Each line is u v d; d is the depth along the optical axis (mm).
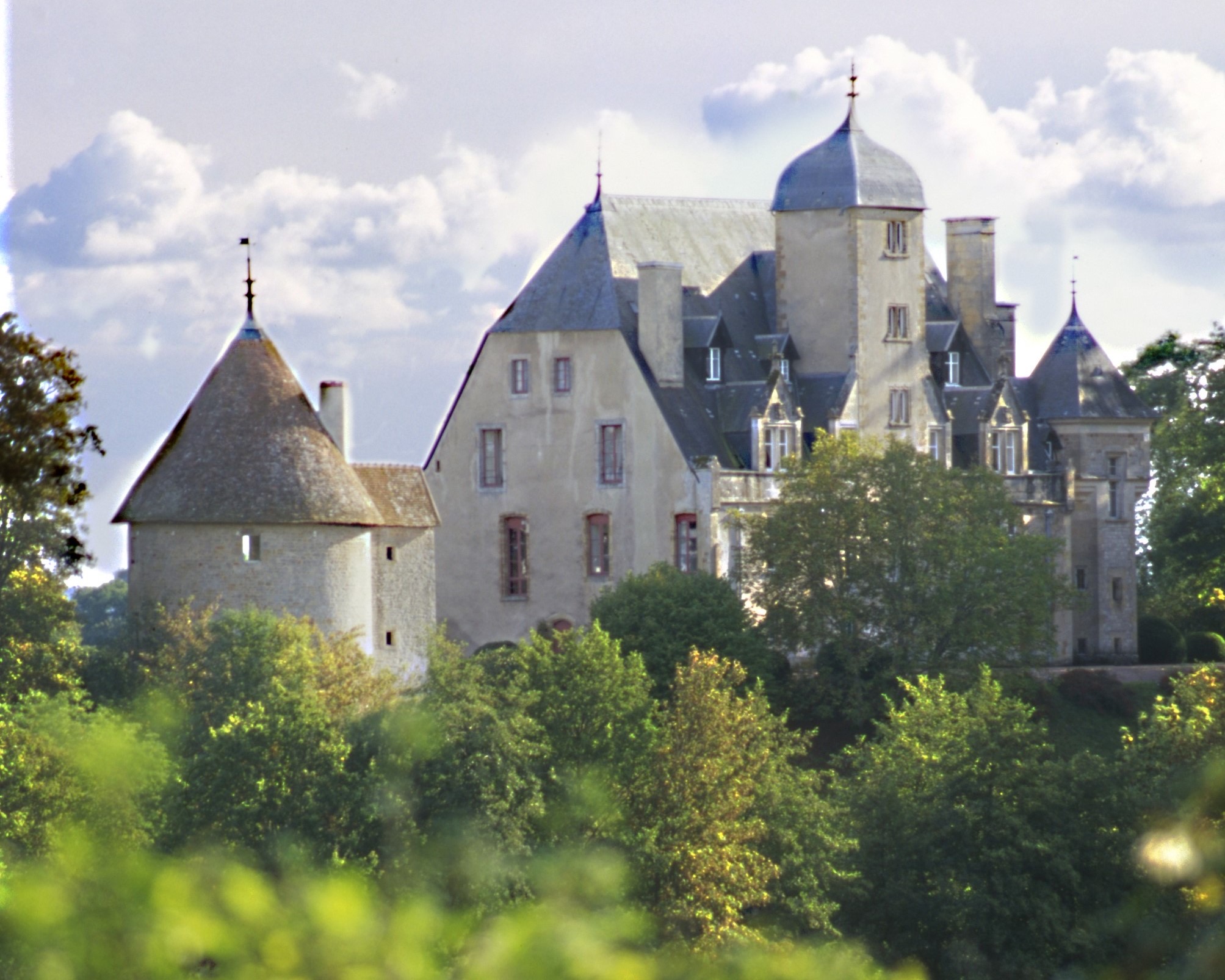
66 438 93938
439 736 126188
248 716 131125
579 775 135250
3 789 107062
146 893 21266
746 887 128750
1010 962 128750
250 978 20984
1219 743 133250
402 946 21703
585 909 27781
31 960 20797
